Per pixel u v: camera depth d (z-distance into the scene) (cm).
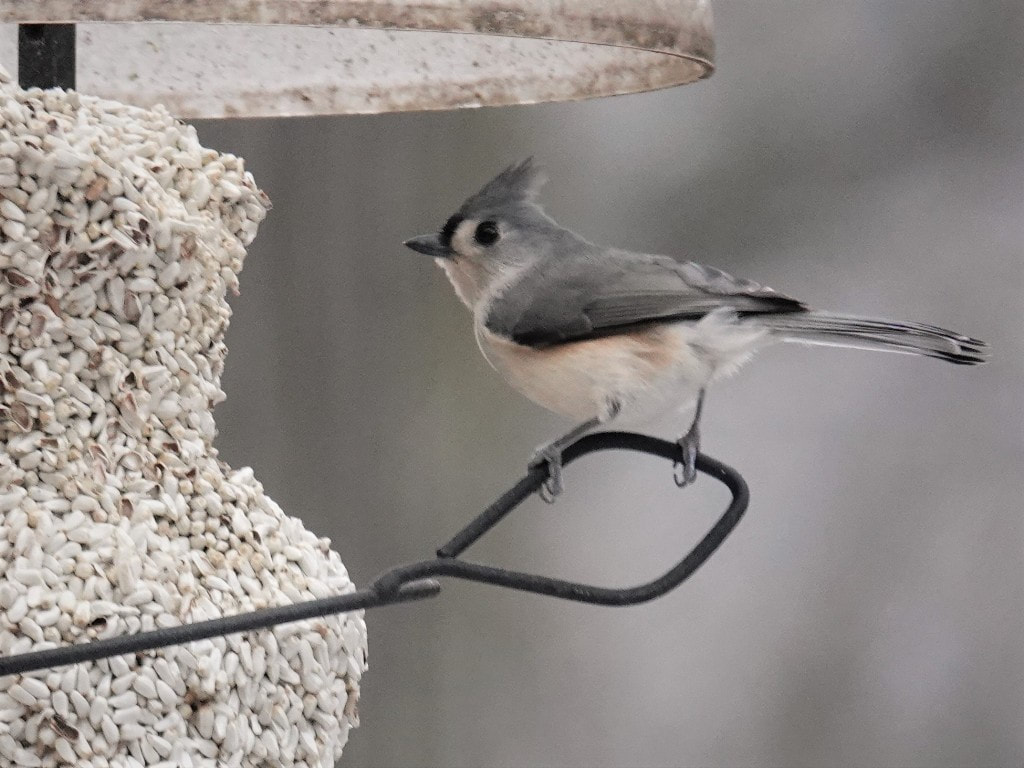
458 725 1217
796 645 1379
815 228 1431
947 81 1453
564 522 1362
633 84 622
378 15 491
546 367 725
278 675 536
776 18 1466
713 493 1455
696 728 1322
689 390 718
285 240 1195
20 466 520
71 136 530
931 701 1335
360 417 1188
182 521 541
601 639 1315
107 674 495
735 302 707
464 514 1205
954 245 1435
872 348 690
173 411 554
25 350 524
